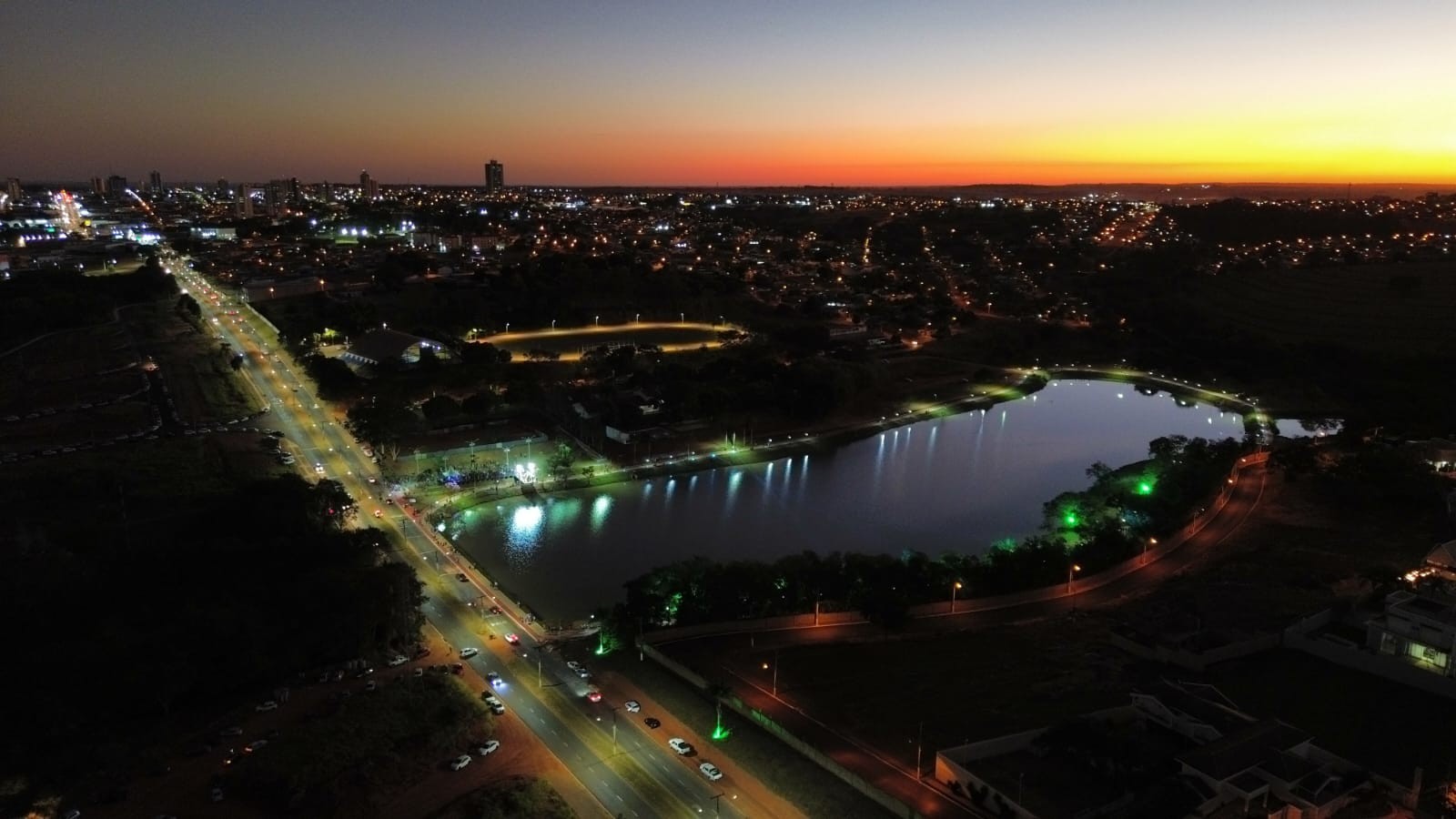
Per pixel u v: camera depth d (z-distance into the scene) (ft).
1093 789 312.29
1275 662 421.59
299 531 507.71
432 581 506.89
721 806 318.86
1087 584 520.83
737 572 476.54
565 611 491.72
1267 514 630.74
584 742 356.79
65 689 353.72
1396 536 581.53
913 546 611.06
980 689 399.03
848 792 327.26
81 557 456.04
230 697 383.86
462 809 307.37
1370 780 315.37
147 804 312.50
